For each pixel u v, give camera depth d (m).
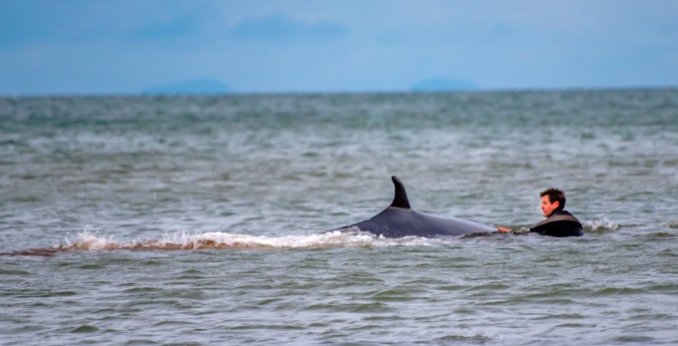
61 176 110.38
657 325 39.09
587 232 63.84
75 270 51.62
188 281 48.66
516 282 47.56
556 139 173.00
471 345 36.91
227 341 37.75
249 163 129.38
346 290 46.41
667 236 61.41
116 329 39.56
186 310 42.72
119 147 161.88
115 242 60.34
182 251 57.34
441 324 40.00
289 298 44.81
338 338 38.12
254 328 39.69
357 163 128.50
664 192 89.56
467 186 98.81
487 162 126.62
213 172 116.19
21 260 54.44
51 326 40.00
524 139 175.00
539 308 42.38
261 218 76.56
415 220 62.50
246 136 198.75
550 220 62.53
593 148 148.12
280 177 109.81
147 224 73.12
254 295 45.47
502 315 41.28
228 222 74.25
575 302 43.25
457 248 57.44
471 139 178.75
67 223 73.50
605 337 37.59
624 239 60.31
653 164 118.19
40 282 48.50
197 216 77.62
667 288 45.44
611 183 98.19
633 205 80.94
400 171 116.31
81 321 40.81
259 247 58.25
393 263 52.97
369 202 87.06
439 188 97.25
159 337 38.34
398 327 39.62
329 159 135.75
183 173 114.81
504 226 69.31
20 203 85.56
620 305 42.53
